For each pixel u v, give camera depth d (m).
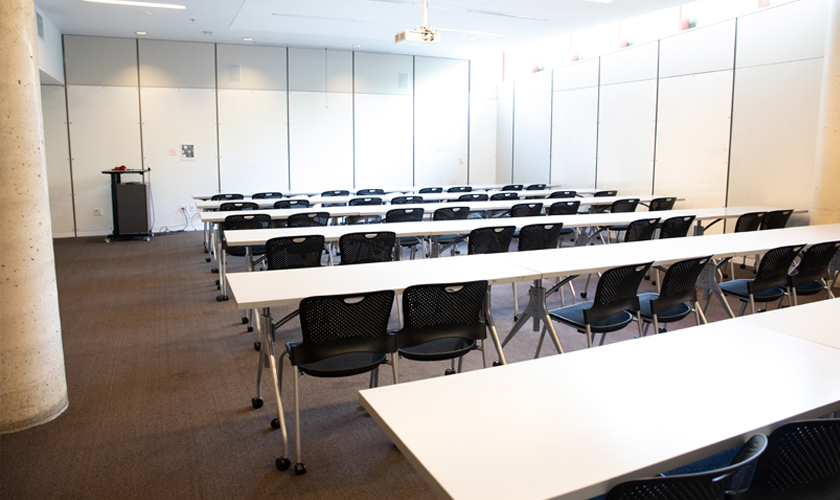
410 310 2.80
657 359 1.98
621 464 1.33
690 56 8.23
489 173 13.51
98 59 10.32
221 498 2.47
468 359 4.14
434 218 6.23
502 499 1.19
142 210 9.91
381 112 12.29
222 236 6.02
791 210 6.34
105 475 2.64
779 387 1.74
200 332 4.80
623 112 9.61
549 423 1.53
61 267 7.62
